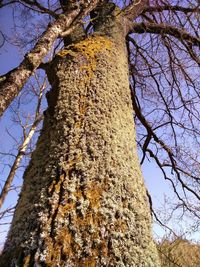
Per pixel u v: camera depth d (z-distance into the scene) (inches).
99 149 41.6
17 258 31.4
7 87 35.2
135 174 42.5
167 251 142.8
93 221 34.2
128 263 32.2
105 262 31.3
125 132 47.7
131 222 36.1
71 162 39.8
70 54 57.4
